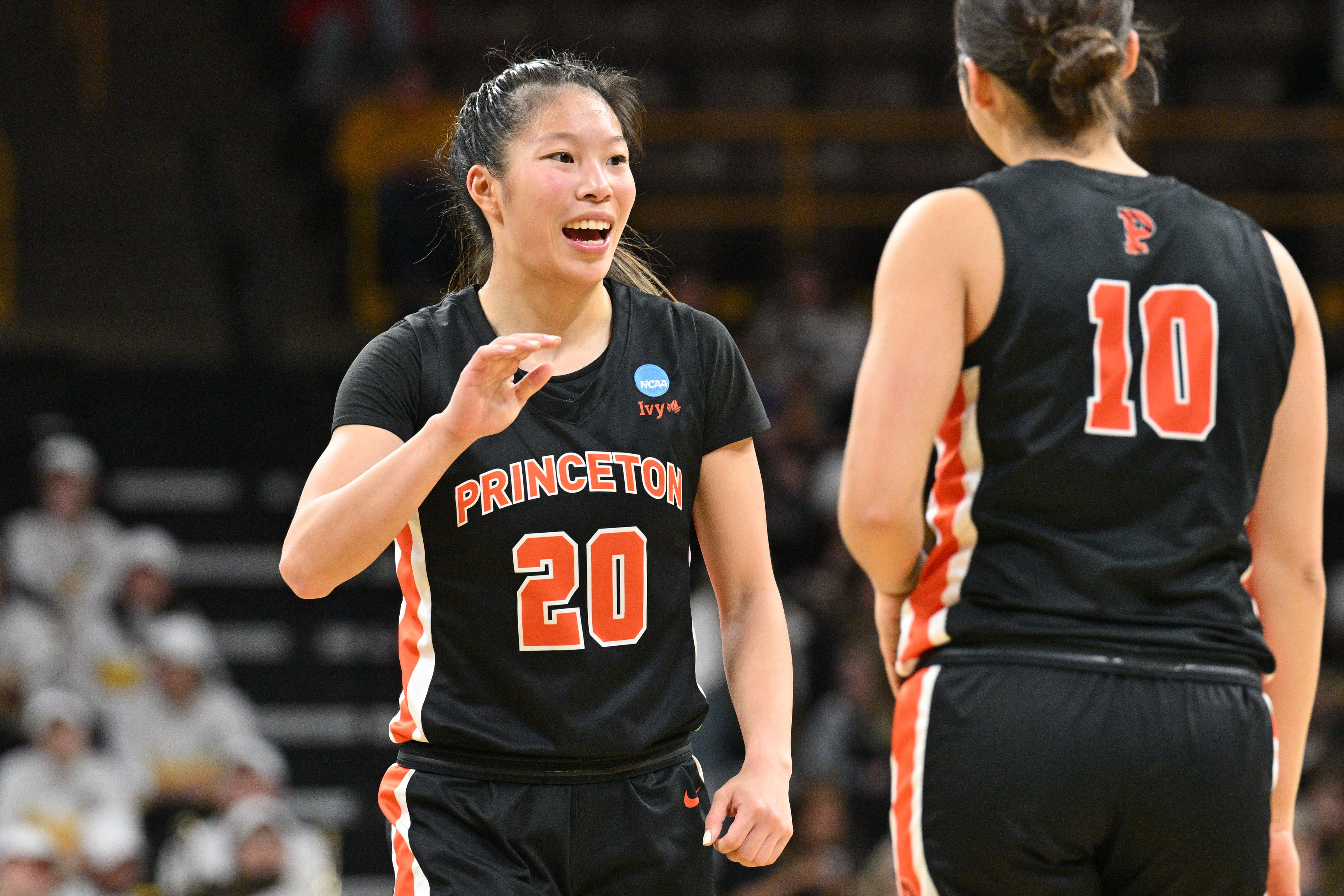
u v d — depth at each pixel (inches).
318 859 783.7
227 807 820.6
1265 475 250.5
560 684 239.5
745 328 1298.0
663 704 245.4
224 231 1180.5
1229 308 240.5
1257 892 233.8
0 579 923.4
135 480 1121.4
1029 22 243.8
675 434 250.5
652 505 245.8
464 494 240.5
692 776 251.4
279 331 1262.3
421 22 1403.8
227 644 1037.2
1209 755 227.3
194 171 1304.1
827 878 729.0
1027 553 233.8
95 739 845.8
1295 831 705.0
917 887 237.1
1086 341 234.8
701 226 1406.3
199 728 887.7
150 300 1312.7
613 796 241.8
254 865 754.8
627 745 240.5
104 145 1363.2
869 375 240.4
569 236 246.2
